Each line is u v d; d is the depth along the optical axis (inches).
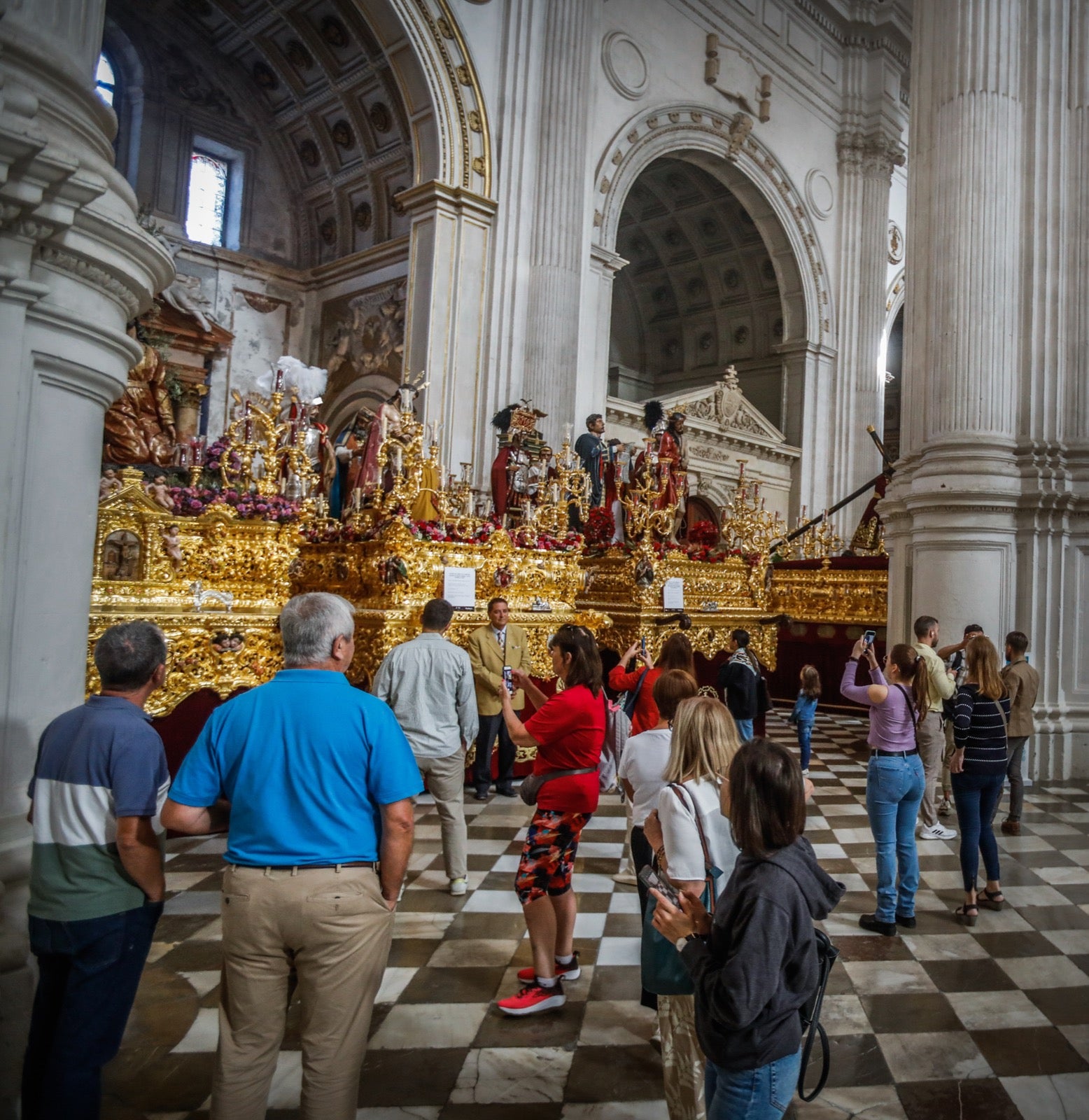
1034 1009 154.6
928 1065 135.6
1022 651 280.2
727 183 876.6
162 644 106.0
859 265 968.3
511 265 609.0
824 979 93.4
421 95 596.1
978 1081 131.4
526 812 278.2
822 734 466.3
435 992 154.3
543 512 391.2
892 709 190.1
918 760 191.8
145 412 377.1
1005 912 203.2
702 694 135.0
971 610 358.3
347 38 642.2
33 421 114.0
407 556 298.5
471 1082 126.8
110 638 103.4
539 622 337.4
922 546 372.2
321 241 771.4
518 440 479.8
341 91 681.0
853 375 957.2
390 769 96.3
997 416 366.9
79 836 97.9
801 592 576.1
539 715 154.2
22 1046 108.3
